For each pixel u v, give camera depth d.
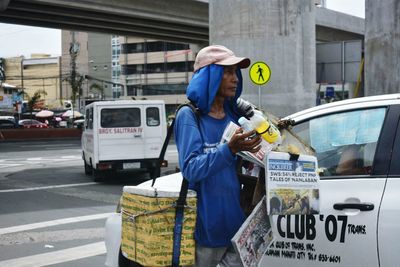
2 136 40.41
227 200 3.05
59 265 6.34
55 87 118.19
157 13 29.47
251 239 2.97
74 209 10.37
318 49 21.67
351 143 3.81
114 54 103.75
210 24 16.92
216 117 3.13
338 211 3.57
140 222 3.13
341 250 3.53
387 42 16.11
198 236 3.07
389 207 3.39
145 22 31.80
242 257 2.90
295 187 2.91
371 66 16.55
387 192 3.46
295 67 16.50
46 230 8.39
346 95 47.72
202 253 3.08
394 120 3.65
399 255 3.29
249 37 16.16
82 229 8.42
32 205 10.95
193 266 3.09
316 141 4.01
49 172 17.89
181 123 3.04
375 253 3.39
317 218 3.64
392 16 15.98
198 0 30.20
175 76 89.75
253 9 16.08
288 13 16.30
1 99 82.62
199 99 3.04
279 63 16.25
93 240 7.64
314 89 17.27
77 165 20.23
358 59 20.69
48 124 69.94
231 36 16.30
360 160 3.70
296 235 3.72
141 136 14.51
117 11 27.66
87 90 105.94
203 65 3.09
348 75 20.97
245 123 2.88
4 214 9.91
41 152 27.70
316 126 4.06
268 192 2.82
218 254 3.10
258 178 3.12
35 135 42.56
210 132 3.06
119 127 14.41
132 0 27.94
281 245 3.79
